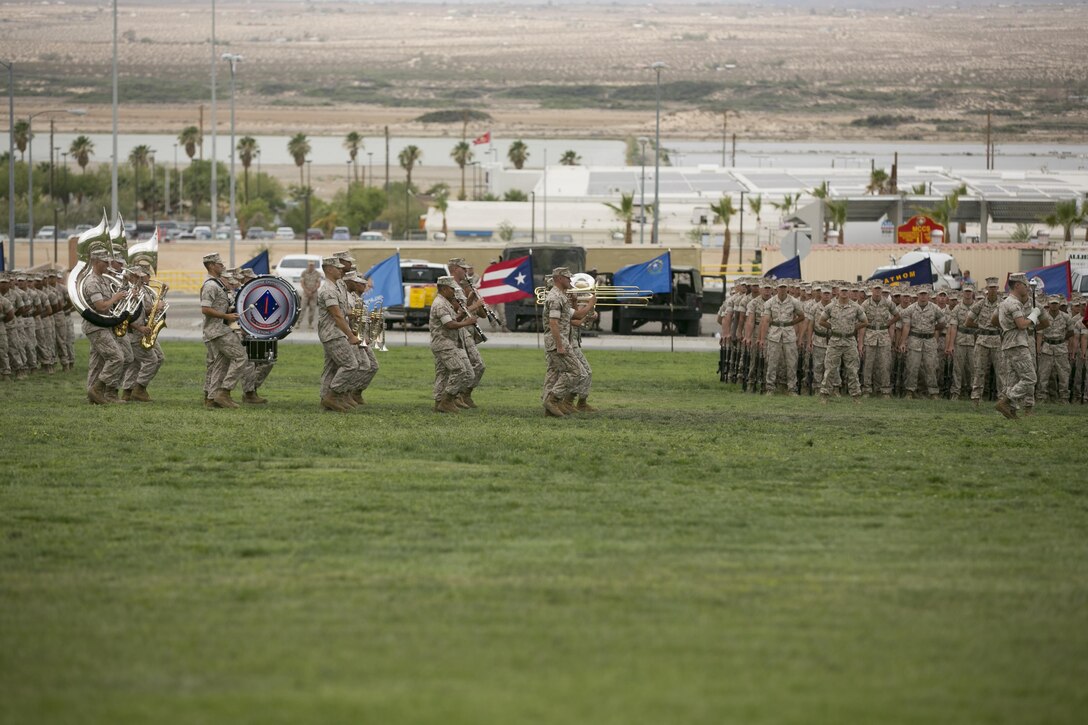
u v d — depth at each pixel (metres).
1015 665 24.70
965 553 33.69
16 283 81.69
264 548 33.16
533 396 73.06
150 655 24.69
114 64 173.00
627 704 22.31
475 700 22.38
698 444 52.22
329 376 62.19
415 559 32.28
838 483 43.84
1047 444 54.31
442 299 61.91
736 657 24.92
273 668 24.03
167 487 41.25
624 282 104.94
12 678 23.36
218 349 61.75
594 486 42.38
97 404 63.19
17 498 39.12
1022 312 64.88
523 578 30.48
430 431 53.75
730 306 85.06
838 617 27.59
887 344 81.25
